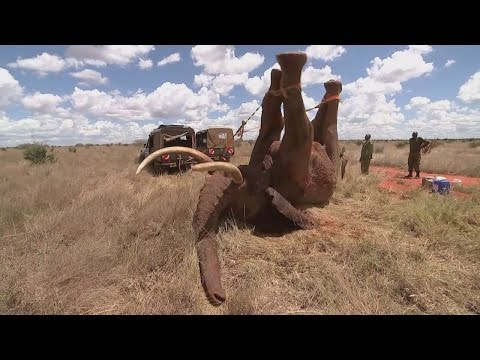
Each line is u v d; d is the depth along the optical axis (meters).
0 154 38.25
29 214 8.81
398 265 5.02
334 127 8.50
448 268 5.18
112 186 11.89
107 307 4.45
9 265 5.38
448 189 10.70
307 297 4.52
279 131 7.64
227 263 5.30
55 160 26.00
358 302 4.32
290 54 5.33
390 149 39.38
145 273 5.23
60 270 5.14
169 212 7.42
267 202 6.34
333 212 7.90
